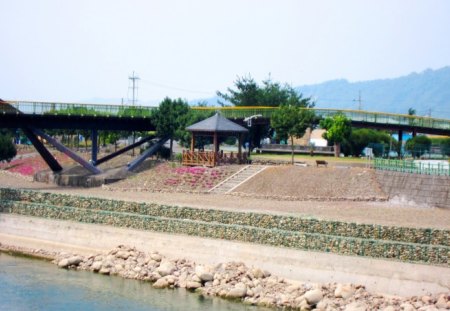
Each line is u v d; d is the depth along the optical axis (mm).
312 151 127250
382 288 61938
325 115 127000
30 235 87125
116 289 66812
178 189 99750
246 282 65062
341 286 61219
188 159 108812
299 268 66688
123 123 120875
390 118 128250
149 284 68438
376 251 65188
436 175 86062
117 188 103312
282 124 115500
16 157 150125
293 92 180875
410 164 92188
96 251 80062
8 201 93938
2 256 80188
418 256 63438
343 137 121250
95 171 114562
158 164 114562
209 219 79188
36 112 110875
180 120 120062
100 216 84250
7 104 107312
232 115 130500
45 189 104000
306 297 59625
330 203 87438
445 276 60500
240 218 77000
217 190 97625
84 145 168500
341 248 66750
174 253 74750
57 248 82438
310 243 68562
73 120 114438
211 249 72812
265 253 69312
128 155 128750
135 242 78312
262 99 173750
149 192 99938
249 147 129875
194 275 67438
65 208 88250
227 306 61125
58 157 135875
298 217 73688
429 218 76375
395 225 70062
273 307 60688
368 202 87688
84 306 62000
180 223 77750
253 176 99562
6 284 68438
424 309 55719
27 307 61906
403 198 87438
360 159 116938
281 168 100438
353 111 128250
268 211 79812
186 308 60656
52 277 71000
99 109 119125
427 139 128625
